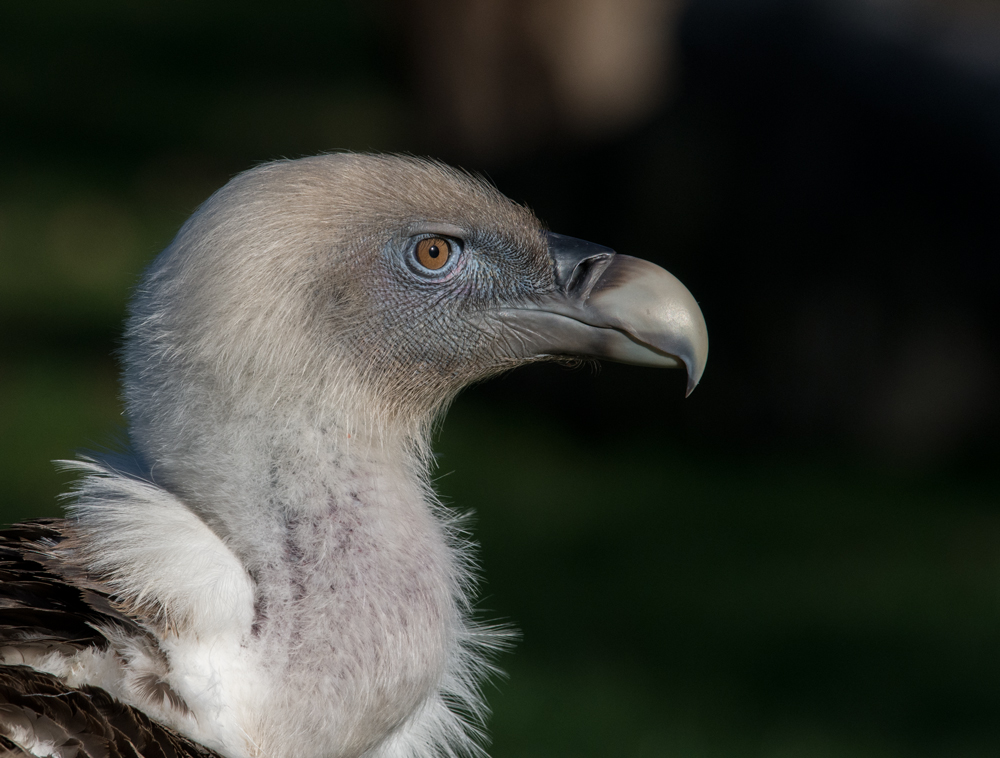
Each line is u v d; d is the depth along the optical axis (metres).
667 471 14.77
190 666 4.45
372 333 5.06
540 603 11.37
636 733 9.26
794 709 9.87
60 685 4.22
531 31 18.59
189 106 28.83
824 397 15.56
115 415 14.21
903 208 15.46
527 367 16.39
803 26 16.12
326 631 4.57
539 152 17.42
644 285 5.42
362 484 4.87
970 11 16.83
